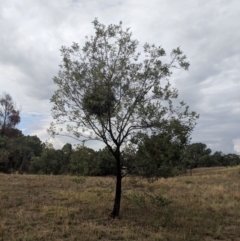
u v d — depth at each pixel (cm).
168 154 892
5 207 1034
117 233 799
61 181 1733
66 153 1031
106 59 958
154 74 938
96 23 958
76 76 916
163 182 1977
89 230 793
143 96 943
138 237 773
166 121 910
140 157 950
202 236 819
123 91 928
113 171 1103
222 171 3575
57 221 872
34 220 884
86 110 920
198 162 7475
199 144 7712
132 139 936
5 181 1644
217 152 8375
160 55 956
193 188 1756
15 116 4009
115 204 970
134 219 960
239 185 2005
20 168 4241
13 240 683
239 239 830
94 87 928
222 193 1545
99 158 1043
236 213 1128
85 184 1638
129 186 1552
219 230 868
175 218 975
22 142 4544
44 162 3381
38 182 1661
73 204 1134
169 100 936
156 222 896
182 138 901
